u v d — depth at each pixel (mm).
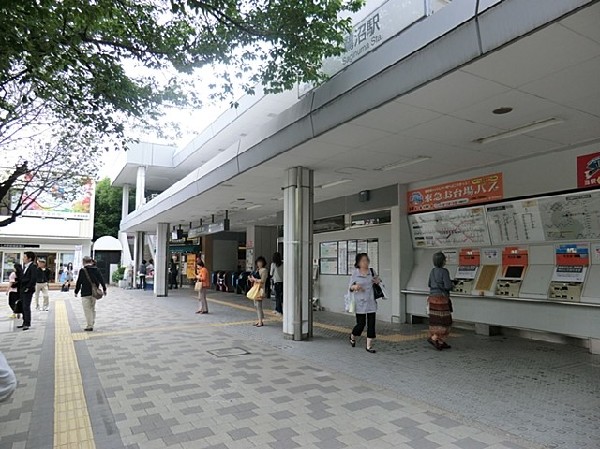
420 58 4508
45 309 14539
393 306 10844
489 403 4867
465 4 4016
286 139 7203
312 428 4184
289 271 8875
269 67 6152
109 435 4062
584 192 7277
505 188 8516
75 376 6078
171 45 5852
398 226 10711
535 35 3646
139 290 24797
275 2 5398
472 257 9492
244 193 12047
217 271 24750
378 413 4570
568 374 6020
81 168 12789
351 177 9906
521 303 8234
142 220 20125
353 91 5520
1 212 28750
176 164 25250
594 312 7188
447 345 7812
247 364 6684
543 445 3781
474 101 5188
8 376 3574
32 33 4719
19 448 3793
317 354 7359
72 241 31125
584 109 5473
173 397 5121
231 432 4102
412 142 6953
